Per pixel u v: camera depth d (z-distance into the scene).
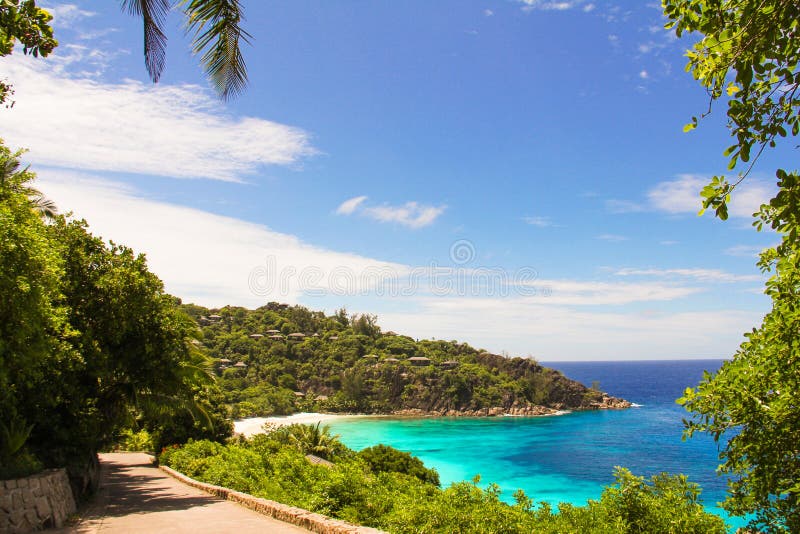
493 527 7.48
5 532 9.05
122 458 33.03
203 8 7.05
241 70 7.43
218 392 36.28
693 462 56.56
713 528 6.22
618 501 6.99
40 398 13.33
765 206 5.26
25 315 9.08
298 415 98.12
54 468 12.56
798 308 5.59
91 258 15.35
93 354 14.32
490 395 111.19
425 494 10.70
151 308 16.25
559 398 119.88
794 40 4.04
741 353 6.27
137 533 9.20
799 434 5.55
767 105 4.18
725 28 4.32
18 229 8.91
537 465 55.03
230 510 11.97
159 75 7.12
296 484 14.46
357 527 8.21
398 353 129.75
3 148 10.34
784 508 5.84
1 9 5.57
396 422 95.31
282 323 137.25
